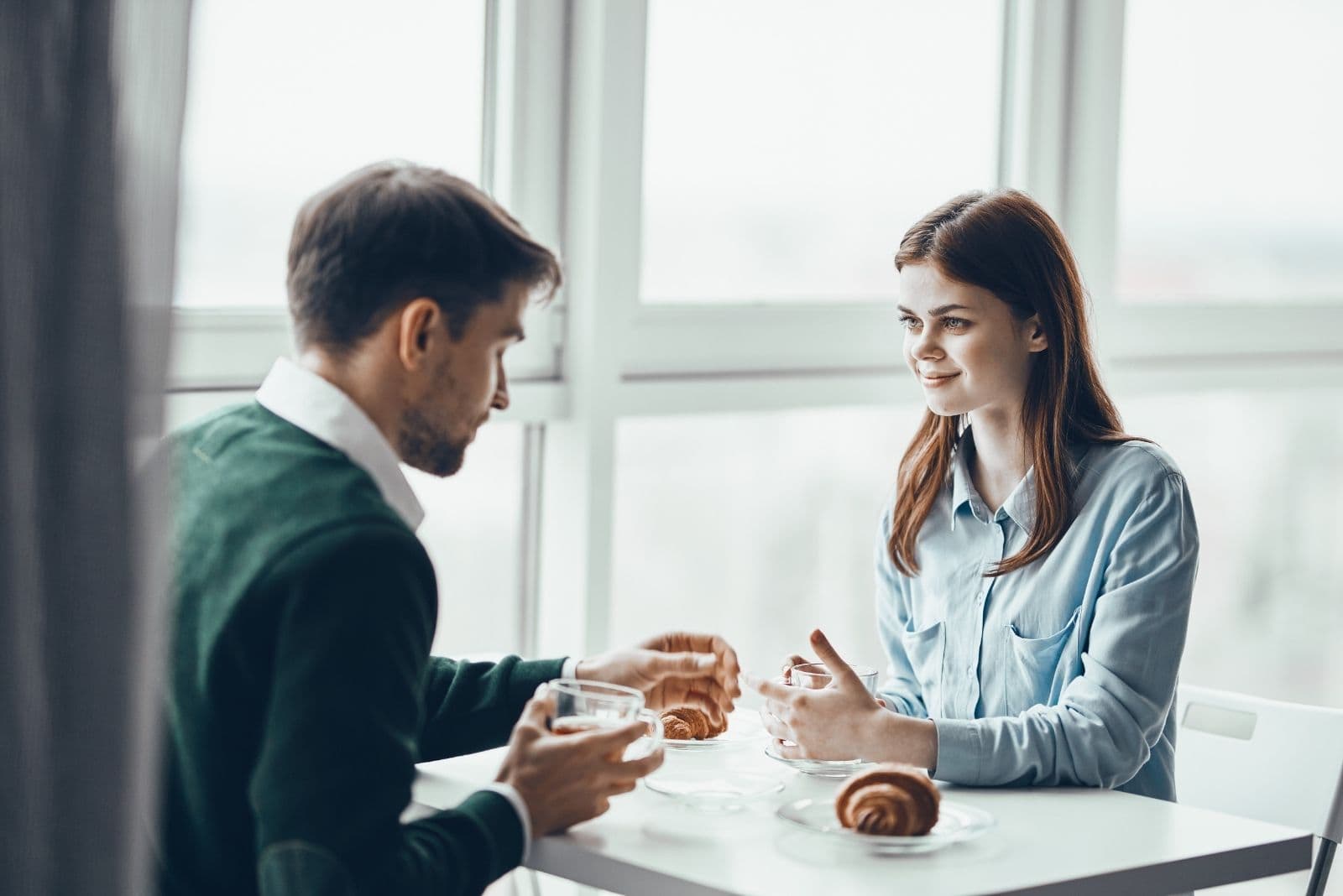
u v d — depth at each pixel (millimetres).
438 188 1357
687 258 2471
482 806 1308
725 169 2498
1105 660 1666
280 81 2066
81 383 1104
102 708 1106
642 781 1547
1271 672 3549
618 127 2285
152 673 1137
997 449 1878
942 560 1932
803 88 2580
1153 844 1390
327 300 1340
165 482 1145
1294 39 3264
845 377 2623
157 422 1140
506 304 1381
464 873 1249
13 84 1097
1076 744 1591
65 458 1104
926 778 1382
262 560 1216
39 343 1102
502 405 1452
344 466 1293
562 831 1381
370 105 2152
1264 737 1857
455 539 2309
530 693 1662
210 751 1229
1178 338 3111
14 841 1089
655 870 1277
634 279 2334
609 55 2262
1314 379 3348
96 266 1105
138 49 1140
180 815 1262
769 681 1604
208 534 1268
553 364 2312
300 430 1334
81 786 1104
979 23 2812
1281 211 3297
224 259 2031
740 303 2514
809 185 2605
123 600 1112
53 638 1103
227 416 1382
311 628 1188
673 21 2410
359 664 1188
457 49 2229
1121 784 1804
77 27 1105
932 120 2764
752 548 2648
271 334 2047
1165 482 1752
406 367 1343
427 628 1255
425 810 1472
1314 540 3549
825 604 2754
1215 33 3145
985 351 1786
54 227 1105
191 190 1181
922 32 2732
